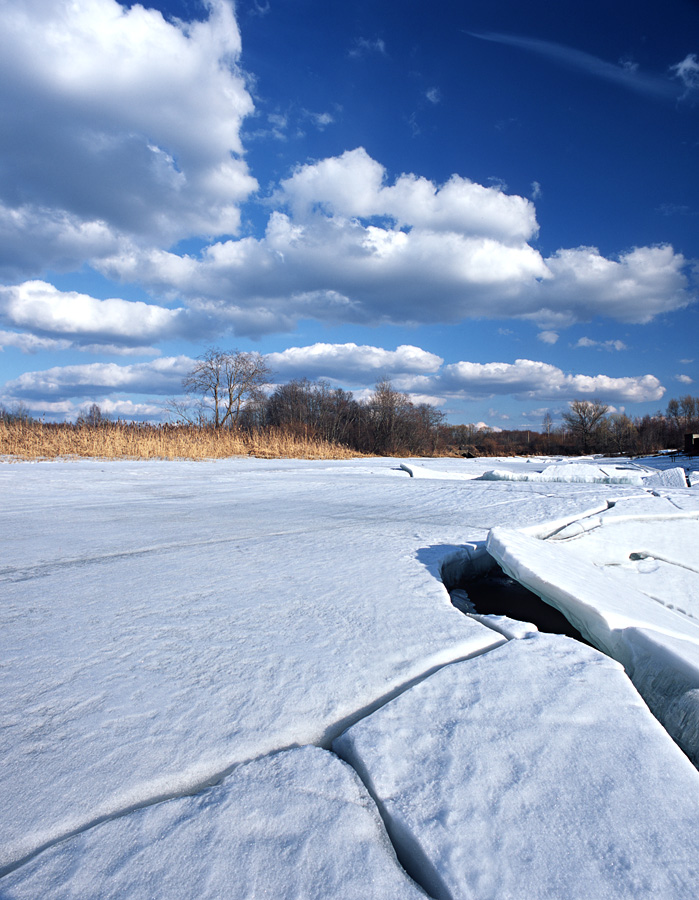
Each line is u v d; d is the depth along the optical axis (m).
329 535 4.89
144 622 2.53
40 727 1.63
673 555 5.14
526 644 2.33
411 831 1.26
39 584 3.16
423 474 12.58
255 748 1.56
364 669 2.07
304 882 1.10
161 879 1.09
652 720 1.75
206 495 8.08
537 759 1.52
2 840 1.20
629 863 1.18
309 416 45.66
